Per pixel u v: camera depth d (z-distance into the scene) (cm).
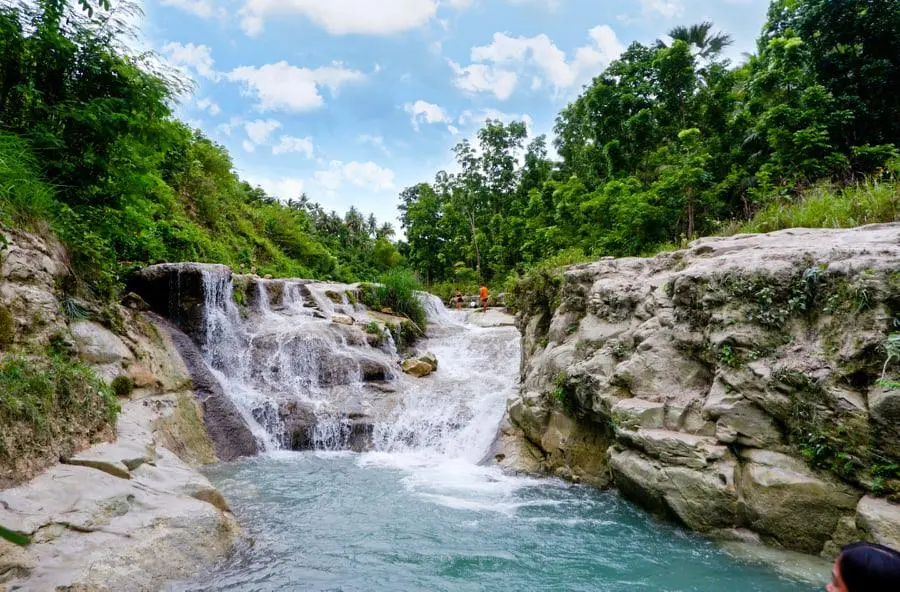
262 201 3509
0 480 412
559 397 793
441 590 443
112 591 370
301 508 637
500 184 3859
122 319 901
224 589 423
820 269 512
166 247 1517
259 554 499
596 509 643
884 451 431
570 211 1855
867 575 144
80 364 634
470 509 642
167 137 919
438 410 1048
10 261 599
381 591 438
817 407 476
